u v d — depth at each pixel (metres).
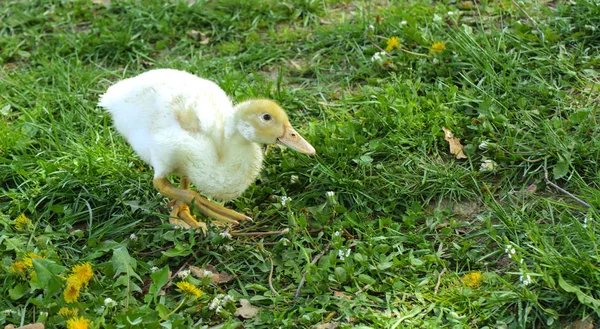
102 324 1.49
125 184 1.75
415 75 1.92
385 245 1.61
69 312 1.51
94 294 1.55
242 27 2.12
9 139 1.83
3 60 2.07
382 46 2.00
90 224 1.68
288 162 1.75
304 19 2.12
